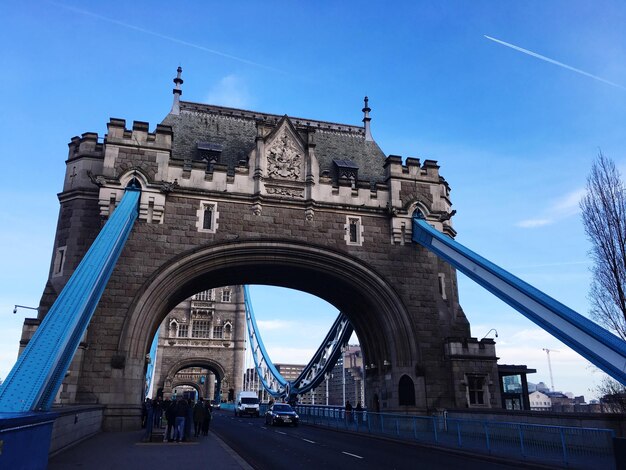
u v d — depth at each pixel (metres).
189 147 30.58
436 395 26.81
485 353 27.64
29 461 8.41
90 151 27.62
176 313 77.44
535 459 14.60
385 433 23.78
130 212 23.50
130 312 24.34
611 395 26.50
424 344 27.72
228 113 33.78
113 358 23.47
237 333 78.38
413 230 29.47
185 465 12.55
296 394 55.50
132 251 25.28
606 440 12.48
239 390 75.50
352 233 28.91
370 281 28.12
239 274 29.77
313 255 27.66
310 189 28.55
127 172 25.91
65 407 17.09
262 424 34.91
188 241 26.19
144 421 25.22
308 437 23.44
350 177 32.03
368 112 37.31
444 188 32.81
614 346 15.53
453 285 30.20
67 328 13.25
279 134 29.36
